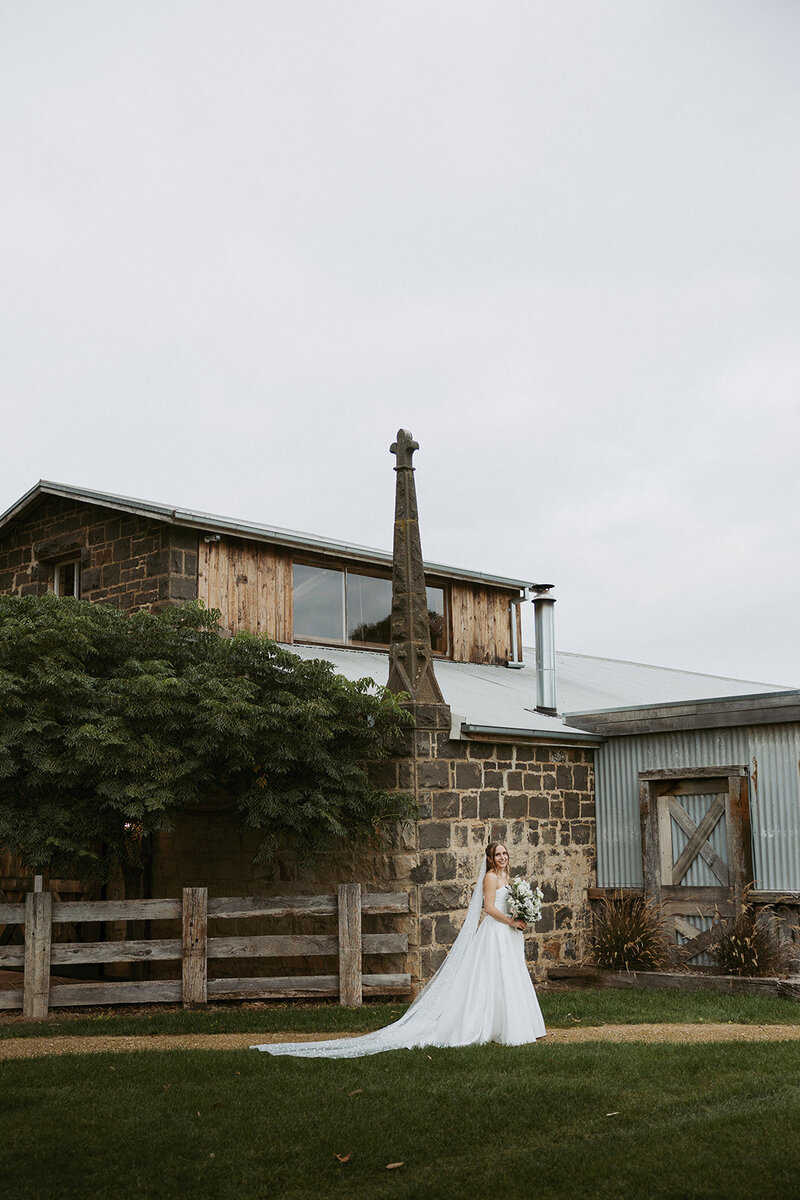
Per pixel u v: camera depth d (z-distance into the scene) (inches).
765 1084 297.7
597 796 608.7
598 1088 295.4
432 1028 370.0
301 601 687.7
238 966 573.6
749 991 490.0
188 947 446.9
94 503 665.0
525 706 636.7
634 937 546.0
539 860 566.9
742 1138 249.6
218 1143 254.2
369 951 472.1
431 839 512.1
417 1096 291.3
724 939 519.8
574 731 589.3
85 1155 246.8
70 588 718.5
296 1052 347.9
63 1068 321.7
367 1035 370.3
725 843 548.4
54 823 446.0
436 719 521.3
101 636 491.5
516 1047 356.8
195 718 464.1
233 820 583.5
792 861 527.8
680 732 576.1
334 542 695.1
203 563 642.8
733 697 550.3
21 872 653.3
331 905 464.1
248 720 466.9
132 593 649.0
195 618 527.5
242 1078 312.0
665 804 575.5
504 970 373.4
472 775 538.3
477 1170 237.8
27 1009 428.1
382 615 730.2
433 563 743.1
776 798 537.0
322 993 457.7
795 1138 248.1
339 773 483.8
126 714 457.7
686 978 510.6
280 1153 247.9
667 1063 323.9
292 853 554.6
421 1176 236.1
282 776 489.7
